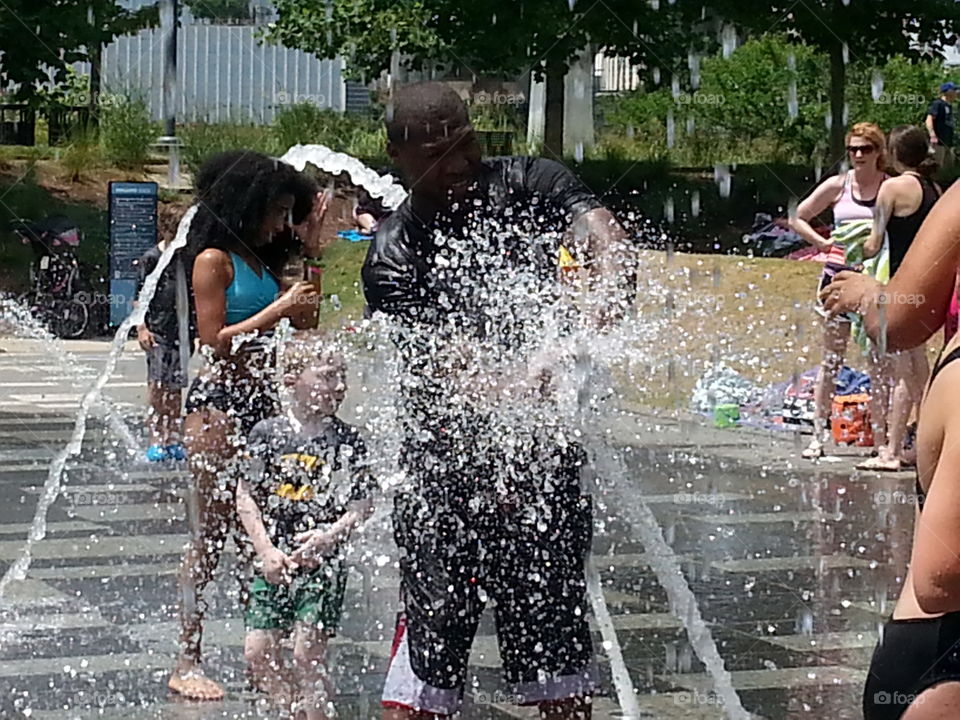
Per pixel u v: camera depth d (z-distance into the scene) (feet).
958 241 10.17
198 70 81.10
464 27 74.02
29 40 74.64
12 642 17.92
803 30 73.10
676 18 74.49
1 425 34.86
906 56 75.46
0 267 57.98
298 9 79.30
